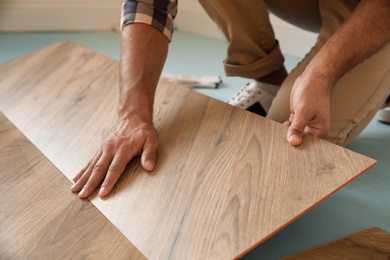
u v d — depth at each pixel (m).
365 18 0.92
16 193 0.88
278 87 1.38
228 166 0.85
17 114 1.28
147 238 0.73
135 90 1.00
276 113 1.16
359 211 1.04
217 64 2.42
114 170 0.88
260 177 0.80
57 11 3.17
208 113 1.05
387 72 1.10
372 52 0.94
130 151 0.92
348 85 1.09
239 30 1.29
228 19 1.27
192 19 3.24
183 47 2.80
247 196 0.76
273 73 1.40
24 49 2.61
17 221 0.80
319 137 0.92
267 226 0.70
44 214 0.81
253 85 1.42
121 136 0.93
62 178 0.92
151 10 1.07
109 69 1.42
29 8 3.06
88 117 1.16
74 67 1.50
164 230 0.74
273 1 1.40
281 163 0.82
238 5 1.25
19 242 0.75
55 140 1.09
